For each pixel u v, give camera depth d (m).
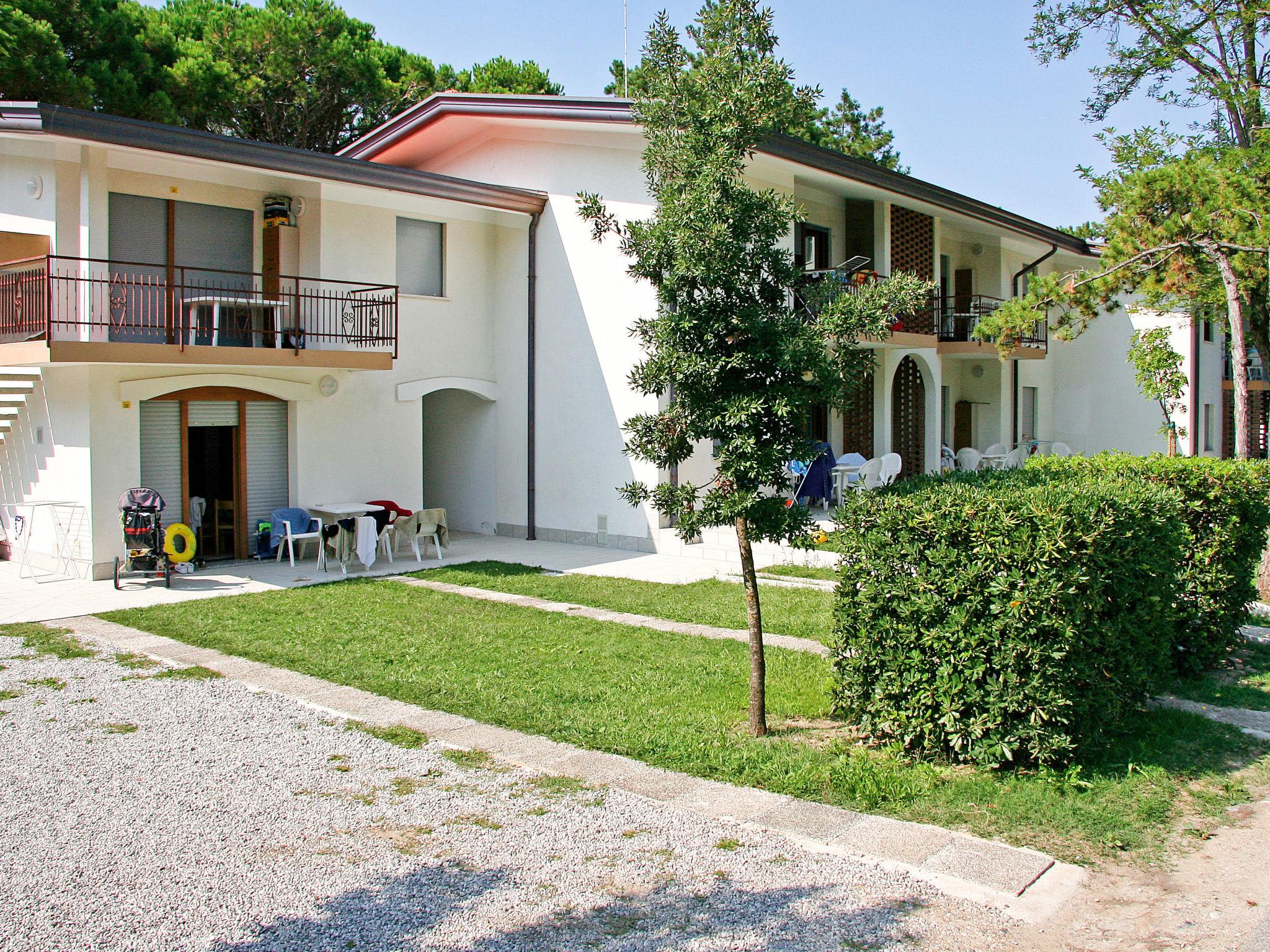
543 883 4.60
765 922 4.24
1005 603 5.83
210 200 14.06
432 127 17.28
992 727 5.92
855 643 6.49
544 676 8.25
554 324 16.55
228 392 14.08
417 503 16.39
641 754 6.34
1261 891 4.61
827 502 17.31
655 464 6.86
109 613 10.73
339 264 15.07
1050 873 4.73
